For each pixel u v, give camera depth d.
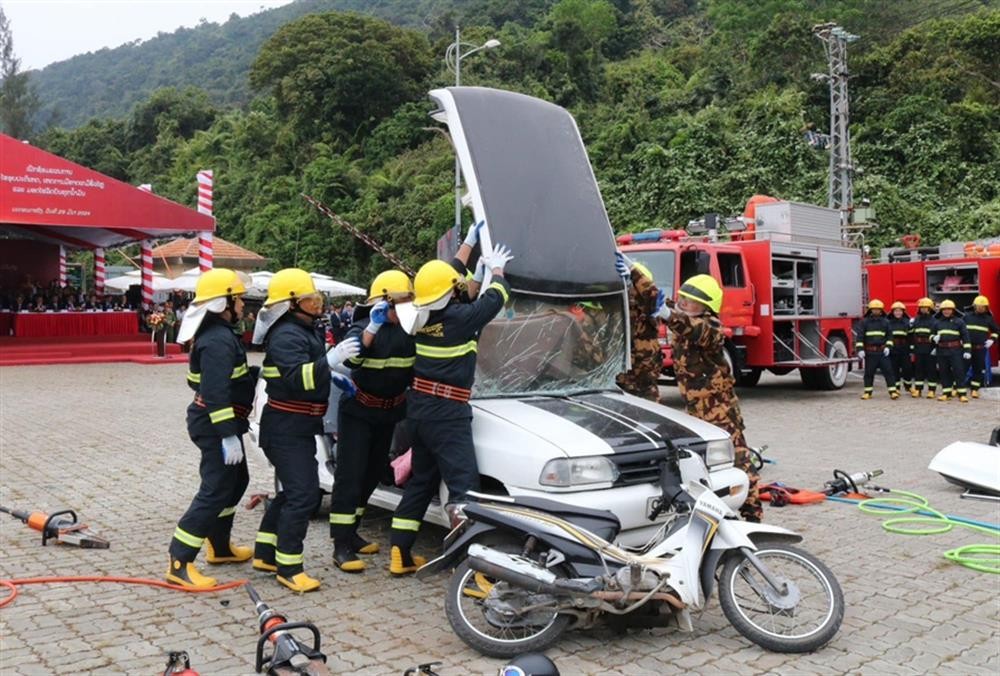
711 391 6.59
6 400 15.59
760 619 4.57
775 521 7.14
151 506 7.55
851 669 4.16
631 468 5.02
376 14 129.75
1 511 6.83
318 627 4.71
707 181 38.66
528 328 6.02
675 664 4.21
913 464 9.68
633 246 13.84
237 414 5.50
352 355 5.27
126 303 30.41
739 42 56.28
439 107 6.19
